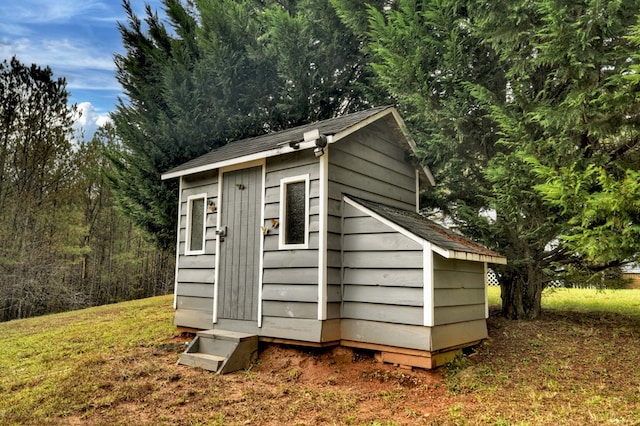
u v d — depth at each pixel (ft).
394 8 26.37
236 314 19.72
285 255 18.12
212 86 30.07
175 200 30.19
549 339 18.33
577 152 17.40
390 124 21.44
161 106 31.68
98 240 70.38
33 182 57.82
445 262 16.25
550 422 10.75
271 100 32.30
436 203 25.50
